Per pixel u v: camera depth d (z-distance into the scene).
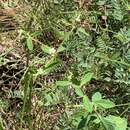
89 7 2.52
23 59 2.51
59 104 2.23
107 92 2.20
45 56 2.48
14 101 2.35
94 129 1.73
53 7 2.54
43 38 2.56
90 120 1.65
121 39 2.13
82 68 2.17
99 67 2.10
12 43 2.60
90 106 1.62
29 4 2.64
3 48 2.59
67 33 2.23
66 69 2.36
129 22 2.31
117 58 2.00
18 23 2.65
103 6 2.50
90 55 2.14
